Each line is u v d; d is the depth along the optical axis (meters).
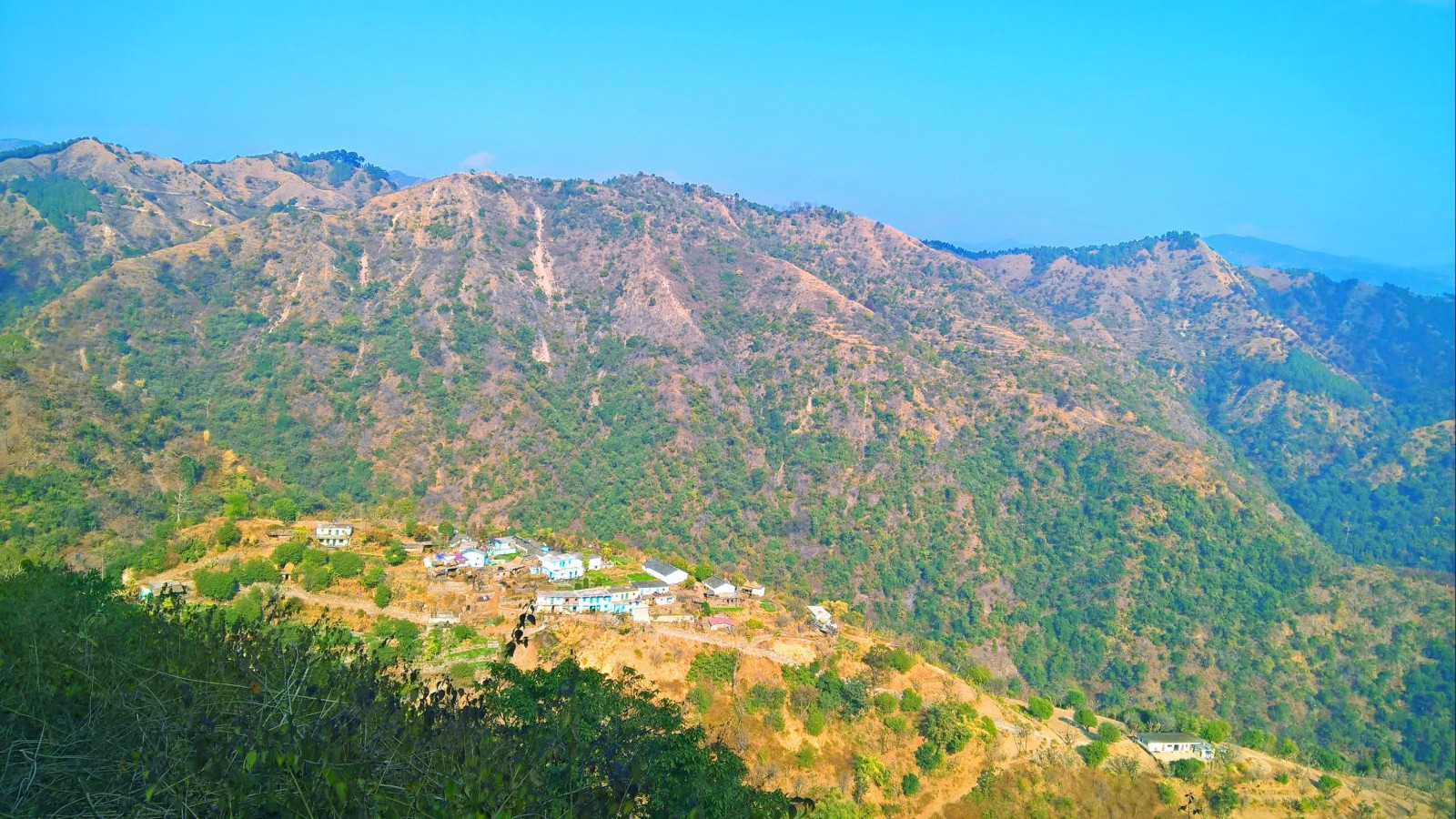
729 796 20.14
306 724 13.99
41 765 12.81
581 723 18.23
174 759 12.61
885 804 49.31
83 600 24.33
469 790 12.56
